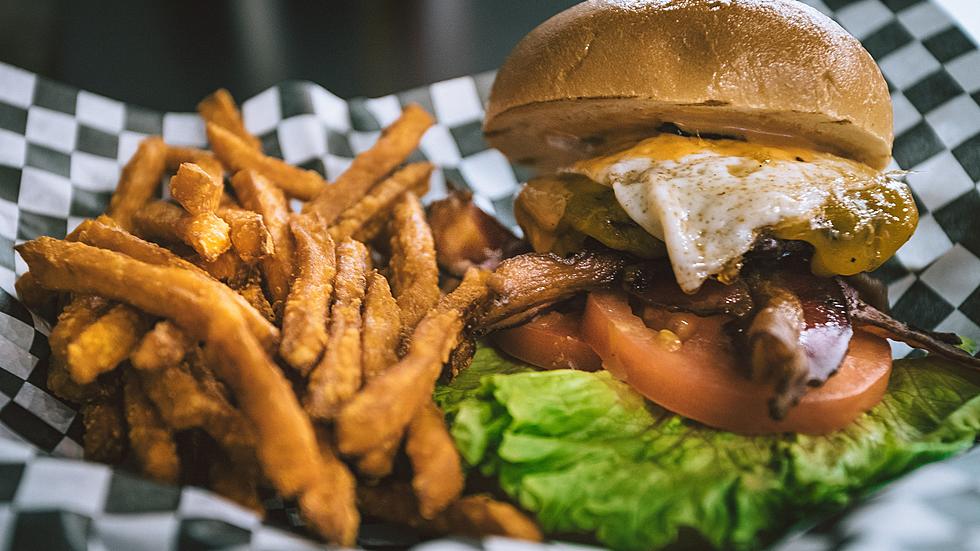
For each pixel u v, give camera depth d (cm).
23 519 15
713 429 20
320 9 46
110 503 16
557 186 24
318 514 17
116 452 20
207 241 21
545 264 23
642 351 21
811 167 22
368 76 39
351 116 34
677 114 23
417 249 24
